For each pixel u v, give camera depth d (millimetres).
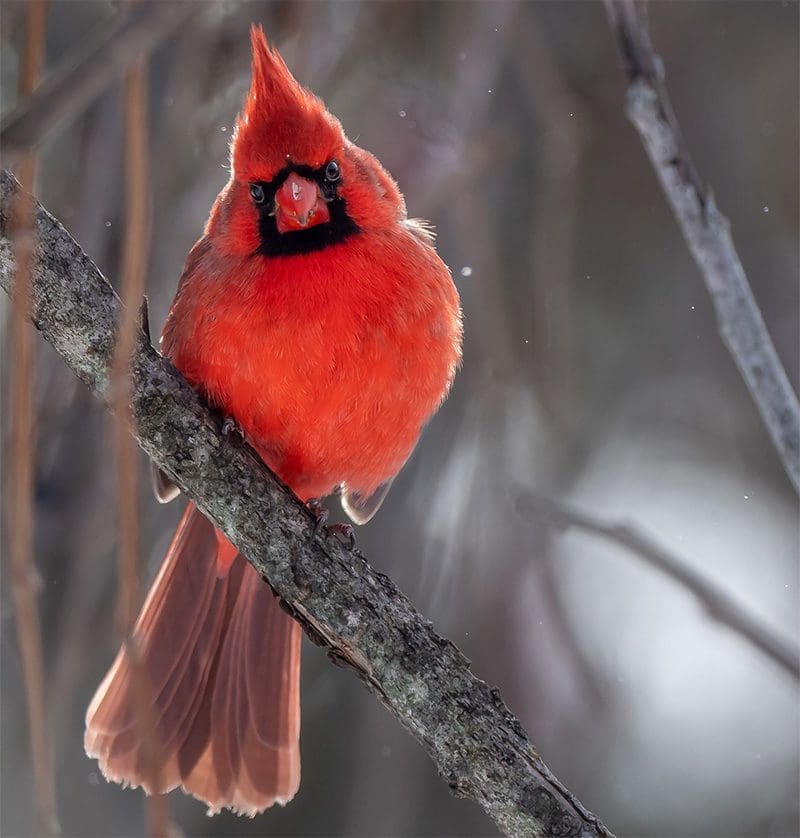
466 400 8969
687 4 10406
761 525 11008
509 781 5266
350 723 9258
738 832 10008
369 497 7418
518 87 9773
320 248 6406
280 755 6996
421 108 8961
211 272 6480
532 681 8812
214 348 6281
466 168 8688
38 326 5078
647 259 10484
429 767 9039
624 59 6426
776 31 10484
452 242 9234
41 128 4031
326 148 6500
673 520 10953
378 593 5484
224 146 8469
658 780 10227
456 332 6863
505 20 8703
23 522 4383
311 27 7562
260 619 7043
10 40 7902
